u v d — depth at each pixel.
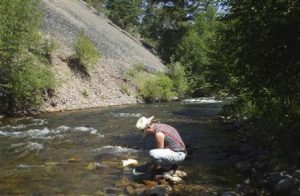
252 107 15.08
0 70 21.30
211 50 17.72
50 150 12.31
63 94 26.30
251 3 10.52
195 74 48.12
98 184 8.68
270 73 10.64
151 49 62.56
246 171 9.53
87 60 31.78
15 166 10.30
